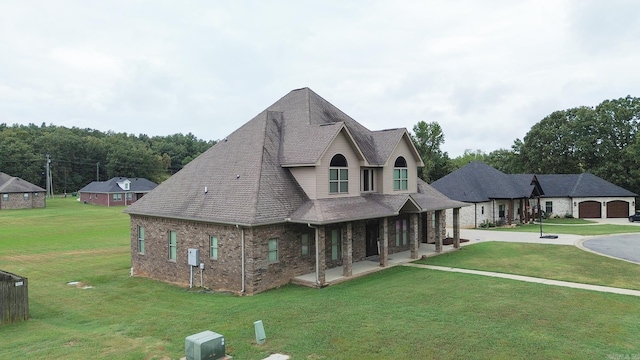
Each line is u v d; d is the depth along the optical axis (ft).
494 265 69.21
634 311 42.98
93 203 266.77
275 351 34.19
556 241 97.96
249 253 56.95
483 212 137.49
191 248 65.82
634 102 186.29
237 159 71.97
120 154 372.38
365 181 77.77
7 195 220.84
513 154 217.97
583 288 53.06
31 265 84.23
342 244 69.62
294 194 65.51
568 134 191.83
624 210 158.92
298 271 63.21
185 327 41.91
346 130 69.31
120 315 49.39
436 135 204.23
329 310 44.73
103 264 85.20
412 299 48.37
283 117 80.59
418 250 83.10
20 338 40.86
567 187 163.02
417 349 33.58
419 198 82.99
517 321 39.88
